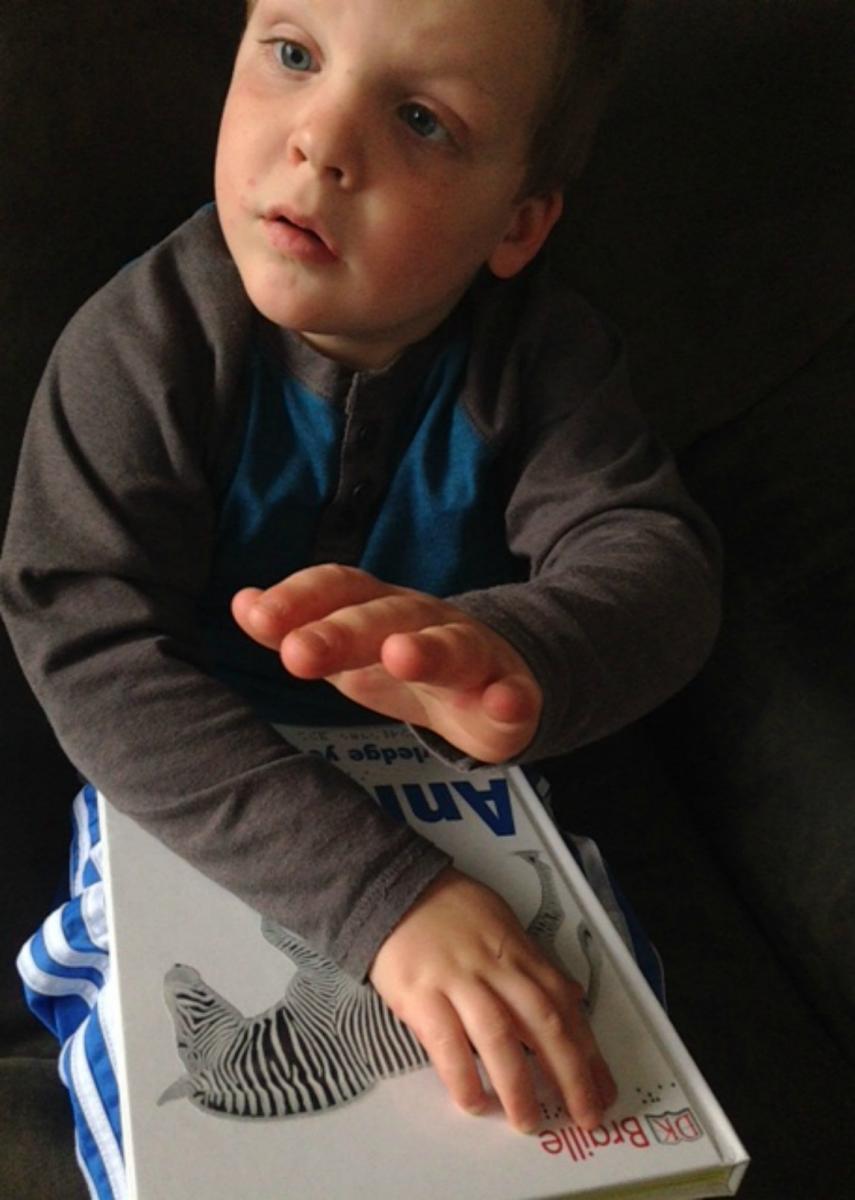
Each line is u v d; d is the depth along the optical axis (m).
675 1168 0.47
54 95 0.66
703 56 0.82
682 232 0.85
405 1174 0.45
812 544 0.86
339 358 0.69
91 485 0.63
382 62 0.57
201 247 0.68
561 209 0.74
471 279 0.71
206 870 0.56
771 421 0.92
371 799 0.58
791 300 0.89
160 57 0.68
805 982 0.77
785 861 0.78
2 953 0.72
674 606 0.64
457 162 0.60
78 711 0.59
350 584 0.48
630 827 0.85
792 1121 0.70
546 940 0.56
